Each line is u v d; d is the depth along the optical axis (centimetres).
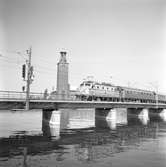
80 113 13825
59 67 13000
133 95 9988
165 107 10831
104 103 7481
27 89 5050
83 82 8212
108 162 2820
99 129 6003
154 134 5169
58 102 5938
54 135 4844
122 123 7775
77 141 4203
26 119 8631
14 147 3591
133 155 3177
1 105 4775
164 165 2714
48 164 2708
